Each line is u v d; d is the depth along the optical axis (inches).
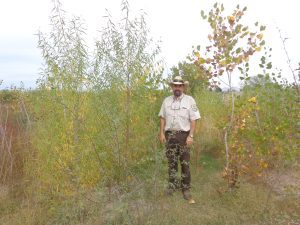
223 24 244.8
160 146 249.3
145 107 254.2
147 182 208.2
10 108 328.2
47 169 236.7
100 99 214.5
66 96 230.5
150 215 195.8
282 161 271.1
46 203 228.1
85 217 206.2
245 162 254.4
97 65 219.5
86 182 227.8
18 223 203.9
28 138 278.5
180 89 232.8
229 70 246.7
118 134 217.0
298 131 245.3
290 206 224.5
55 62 230.2
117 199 199.9
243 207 220.4
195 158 316.5
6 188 253.0
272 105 261.1
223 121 268.8
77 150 228.5
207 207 221.9
